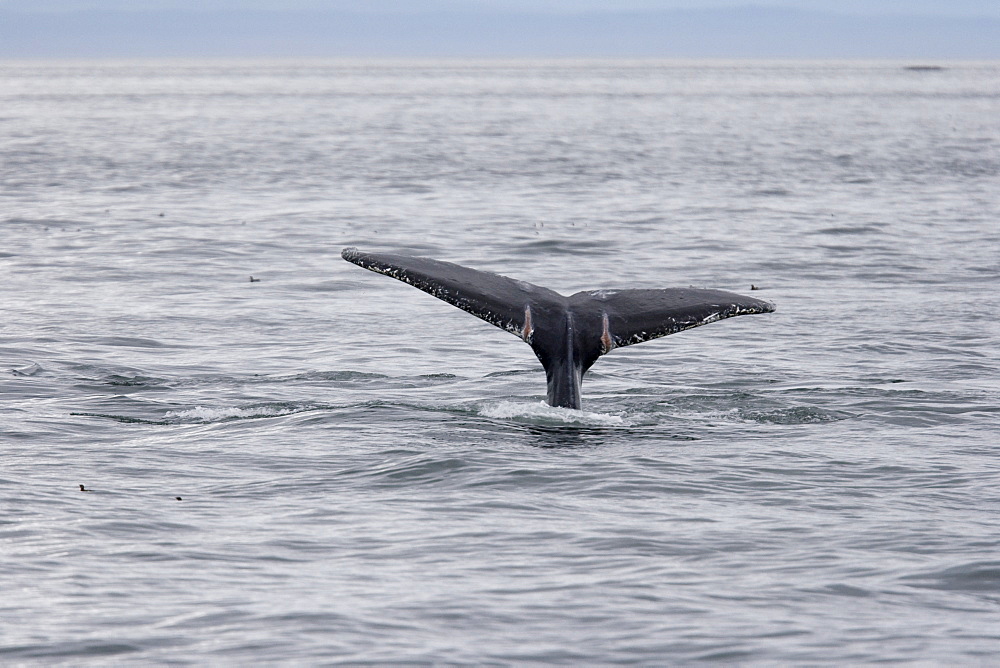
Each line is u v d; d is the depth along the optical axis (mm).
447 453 45438
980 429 51781
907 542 36750
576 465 44469
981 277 105875
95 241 125312
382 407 53219
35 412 53938
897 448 48156
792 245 126438
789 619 30766
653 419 51938
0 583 32844
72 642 29141
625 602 31859
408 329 82438
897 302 93562
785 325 83812
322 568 34344
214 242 125625
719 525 38375
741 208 160375
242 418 52344
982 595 32438
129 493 41312
